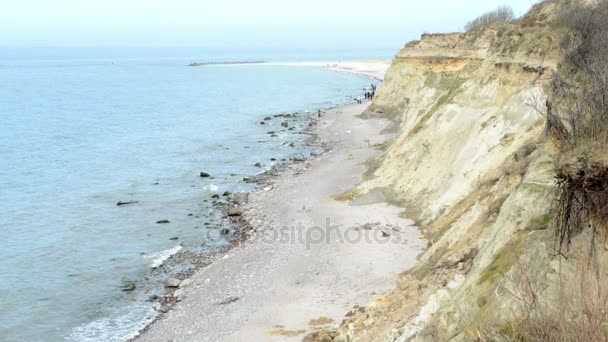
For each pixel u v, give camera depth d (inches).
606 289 337.4
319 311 756.6
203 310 833.5
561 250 382.9
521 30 1098.7
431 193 1082.7
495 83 1103.6
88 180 1704.0
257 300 829.2
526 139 874.1
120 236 1200.8
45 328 818.2
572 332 302.0
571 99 516.7
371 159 1611.7
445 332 438.9
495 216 666.8
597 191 369.7
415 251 899.4
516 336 335.0
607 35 619.2
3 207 1425.9
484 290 443.2
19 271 1024.9
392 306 607.8
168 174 1760.6
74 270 1027.3
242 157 1985.7
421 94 1914.4
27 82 5925.2
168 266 1033.5
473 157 999.0
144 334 785.6
